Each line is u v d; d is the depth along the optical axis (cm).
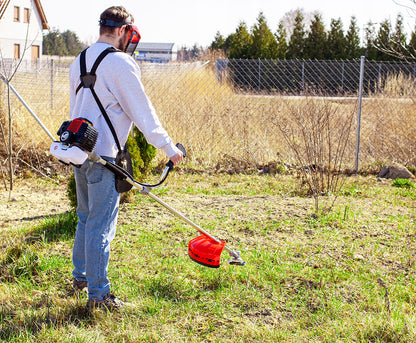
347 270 423
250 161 864
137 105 311
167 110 921
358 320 335
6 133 789
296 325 331
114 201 325
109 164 311
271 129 891
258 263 434
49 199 645
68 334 306
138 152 636
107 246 329
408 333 312
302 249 469
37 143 845
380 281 395
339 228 532
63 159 300
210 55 2200
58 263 416
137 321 324
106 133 314
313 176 669
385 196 675
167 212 584
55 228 502
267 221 552
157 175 792
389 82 957
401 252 466
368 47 2525
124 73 307
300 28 2619
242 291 377
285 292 379
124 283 386
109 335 311
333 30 2561
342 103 939
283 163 850
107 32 324
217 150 891
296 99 922
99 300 334
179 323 330
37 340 301
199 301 362
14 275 394
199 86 974
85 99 313
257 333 316
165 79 939
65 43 5453
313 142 713
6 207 601
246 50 2408
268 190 708
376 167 855
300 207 607
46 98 933
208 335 317
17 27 3111
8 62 946
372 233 517
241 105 973
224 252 458
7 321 323
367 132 895
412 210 606
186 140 898
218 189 718
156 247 468
